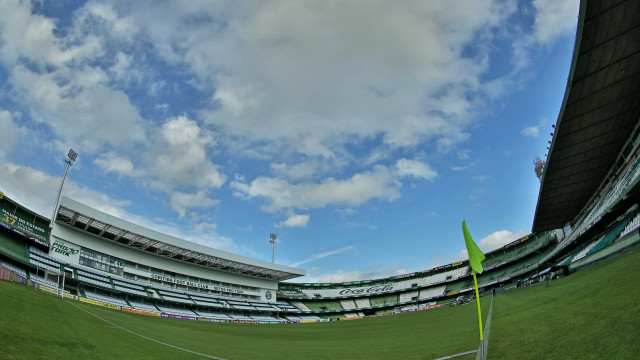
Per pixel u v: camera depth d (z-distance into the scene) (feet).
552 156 104.01
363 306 272.31
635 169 87.76
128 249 182.29
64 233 153.79
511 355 26.78
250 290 245.65
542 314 44.39
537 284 132.87
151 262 192.75
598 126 91.04
